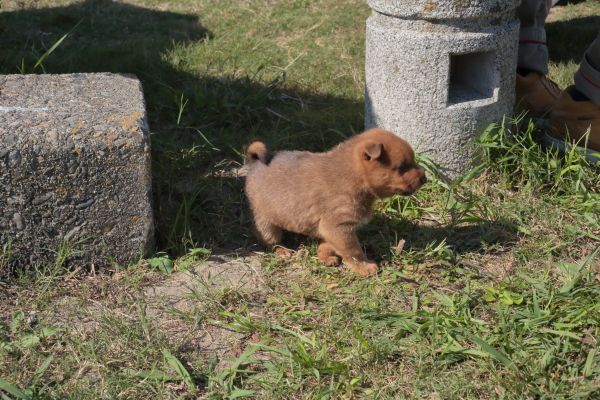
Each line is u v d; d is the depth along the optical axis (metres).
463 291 1.89
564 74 2.62
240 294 1.90
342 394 1.71
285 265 1.99
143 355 1.77
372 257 2.01
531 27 2.38
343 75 2.67
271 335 1.82
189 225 2.05
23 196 1.88
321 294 1.90
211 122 2.45
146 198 1.93
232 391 1.71
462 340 1.78
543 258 1.98
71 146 1.87
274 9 3.16
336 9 3.13
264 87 2.56
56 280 1.92
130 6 3.25
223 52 2.81
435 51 2.07
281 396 1.71
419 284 1.92
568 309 1.81
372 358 1.76
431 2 2.05
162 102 2.50
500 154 2.18
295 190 1.95
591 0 3.23
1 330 1.82
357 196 1.93
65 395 1.70
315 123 2.44
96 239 1.93
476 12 2.06
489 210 2.09
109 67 2.69
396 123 2.15
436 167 2.14
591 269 1.90
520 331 1.78
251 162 2.02
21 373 1.74
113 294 1.90
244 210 2.13
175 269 1.97
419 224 2.09
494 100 2.13
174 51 2.80
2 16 3.09
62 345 1.79
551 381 1.69
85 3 3.27
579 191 2.12
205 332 1.83
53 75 2.10
